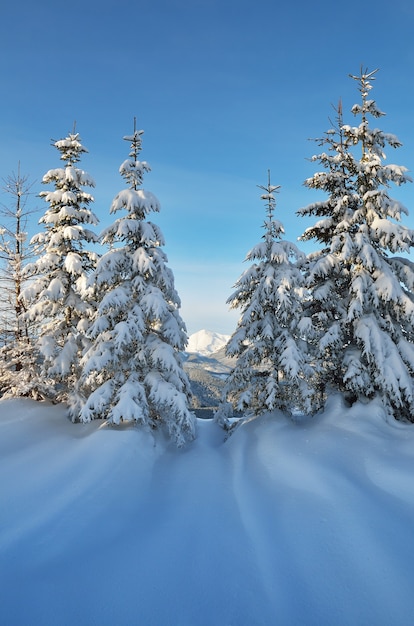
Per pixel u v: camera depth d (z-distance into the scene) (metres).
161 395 13.38
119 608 5.48
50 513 8.20
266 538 7.32
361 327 13.94
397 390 12.68
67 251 17.38
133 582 6.07
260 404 15.76
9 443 12.12
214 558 6.75
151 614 5.38
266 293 15.37
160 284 14.98
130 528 7.90
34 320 16.80
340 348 14.74
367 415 13.07
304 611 5.40
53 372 15.47
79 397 15.12
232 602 5.62
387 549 6.53
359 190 15.20
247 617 5.32
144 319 14.34
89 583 6.02
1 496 8.80
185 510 8.83
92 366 13.05
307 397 14.18
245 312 15.73
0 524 7.66
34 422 14.22
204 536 7.54
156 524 8.12
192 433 15.02
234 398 16.75
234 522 8.14
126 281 14.76
